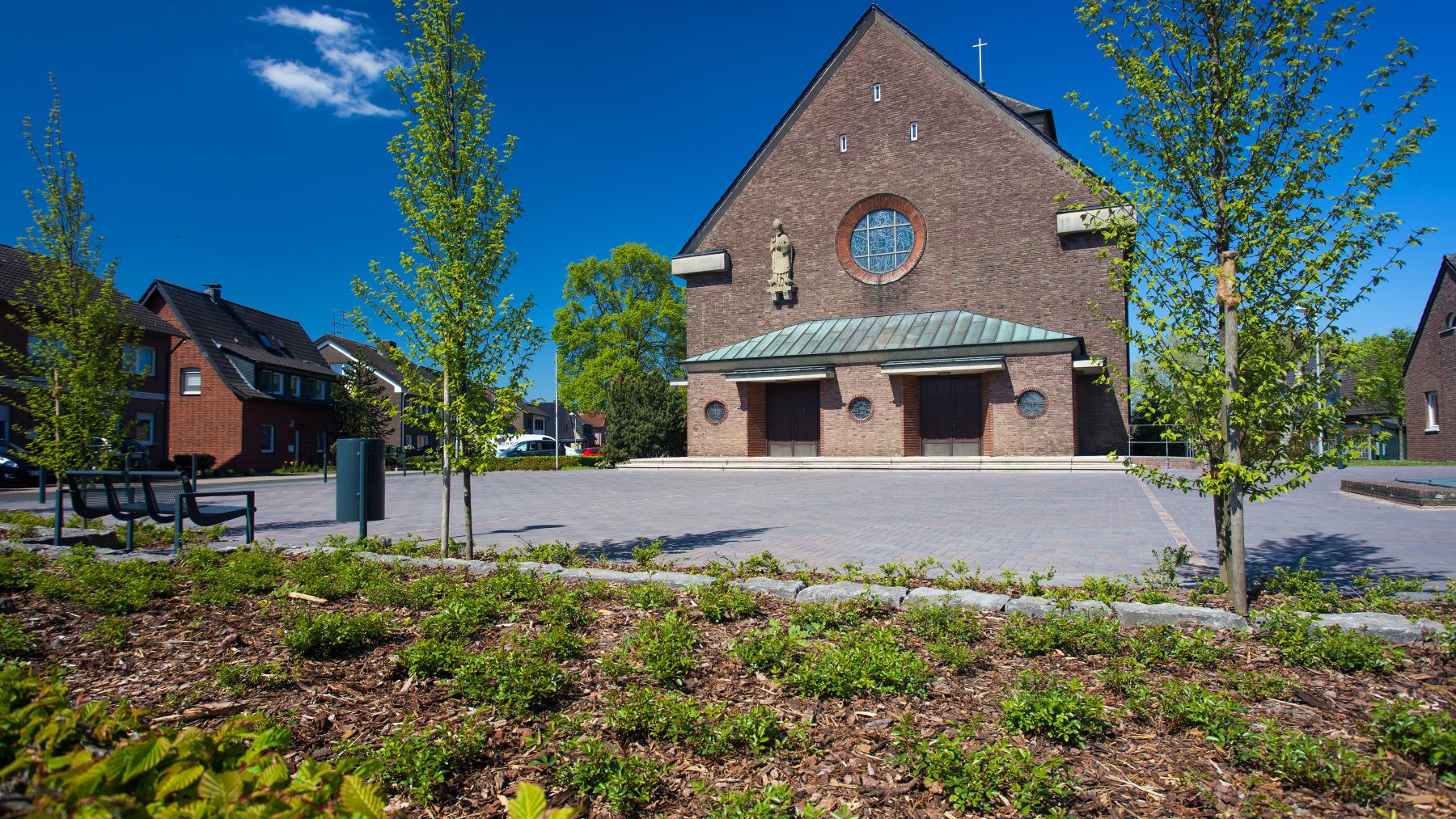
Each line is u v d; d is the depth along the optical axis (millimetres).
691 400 30984
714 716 3584
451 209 8141
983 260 29594
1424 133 5254
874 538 9961
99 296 13453
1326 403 5559
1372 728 3402
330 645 4676
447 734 3232
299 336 49406
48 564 7961
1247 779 3062
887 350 27750
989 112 29781
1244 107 5855
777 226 32406
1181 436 6078
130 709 2242
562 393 50375
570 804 2926
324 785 1833
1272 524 10969
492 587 6031
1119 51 6316
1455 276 30016
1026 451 25844
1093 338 27938
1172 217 6176
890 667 4066
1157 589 6320
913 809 2881
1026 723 3451
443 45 8344
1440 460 31406
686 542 9969
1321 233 5625
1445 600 5566
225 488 24203
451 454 8258
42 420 12961
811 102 32625
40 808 1535
